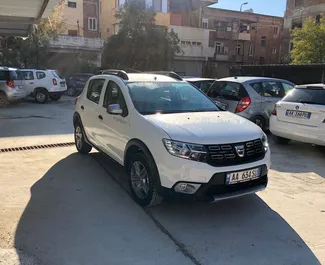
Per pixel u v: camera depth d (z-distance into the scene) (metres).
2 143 7.11
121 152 4.30
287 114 6.56
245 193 3.53
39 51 24.23
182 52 35.22
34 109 13.30
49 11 7.82
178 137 3.40
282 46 37.53
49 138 7.68
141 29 28.33
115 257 2.89
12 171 5.18
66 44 27.38
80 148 6.16
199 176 3.30
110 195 4.25
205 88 9.49
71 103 16.05
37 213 3.70
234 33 40.75
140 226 3.46
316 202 4.19
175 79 5.16
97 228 3.39
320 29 22.78
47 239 3.15
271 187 4.68
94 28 33.66
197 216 3.72
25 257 2.84
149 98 4.39
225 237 3.28
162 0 36.66
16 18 8.70
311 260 2.93
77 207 3.88
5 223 3.44
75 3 32.31
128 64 28.59
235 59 41.09
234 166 3.40
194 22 40.22
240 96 7.70
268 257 2.96
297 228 3.51
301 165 5.77
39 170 5.24
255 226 3.53
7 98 13.65
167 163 3.38
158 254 2.95
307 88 6.47
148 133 3.65
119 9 29.95
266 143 3.87
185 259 2.89
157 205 3.96
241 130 3.70
